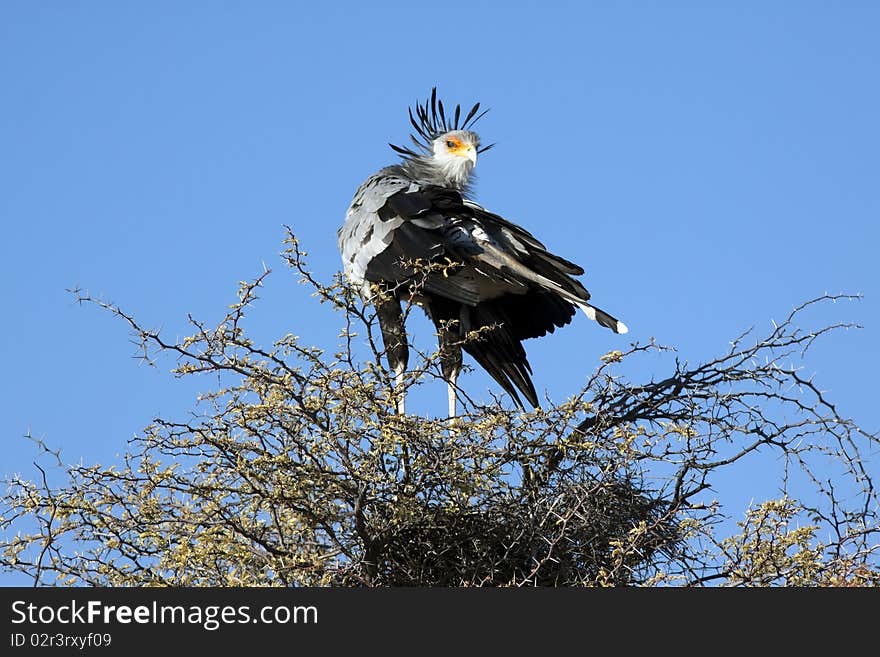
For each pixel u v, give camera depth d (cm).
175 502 1075
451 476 1076
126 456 1064
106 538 1059
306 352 1079
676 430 1115
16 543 1036
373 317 1112
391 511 1075
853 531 1077
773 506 1053
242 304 1067
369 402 1066
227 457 1065
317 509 1065
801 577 1050
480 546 1115
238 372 1072
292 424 1070
